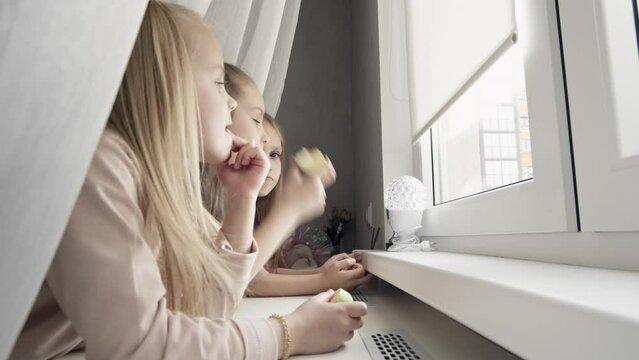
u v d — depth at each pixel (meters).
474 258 0.63
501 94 0.85
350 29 2.34
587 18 0.44
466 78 0.81
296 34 2.31
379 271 0.84
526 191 0.56
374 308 0.78
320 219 2.13
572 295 0.21
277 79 1.05
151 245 0.44
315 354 0.44
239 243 0.57
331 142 2.23
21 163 0.15
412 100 1.31
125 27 0.19
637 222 0.37
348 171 2.21
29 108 0.15
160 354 0.32
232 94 0.81
